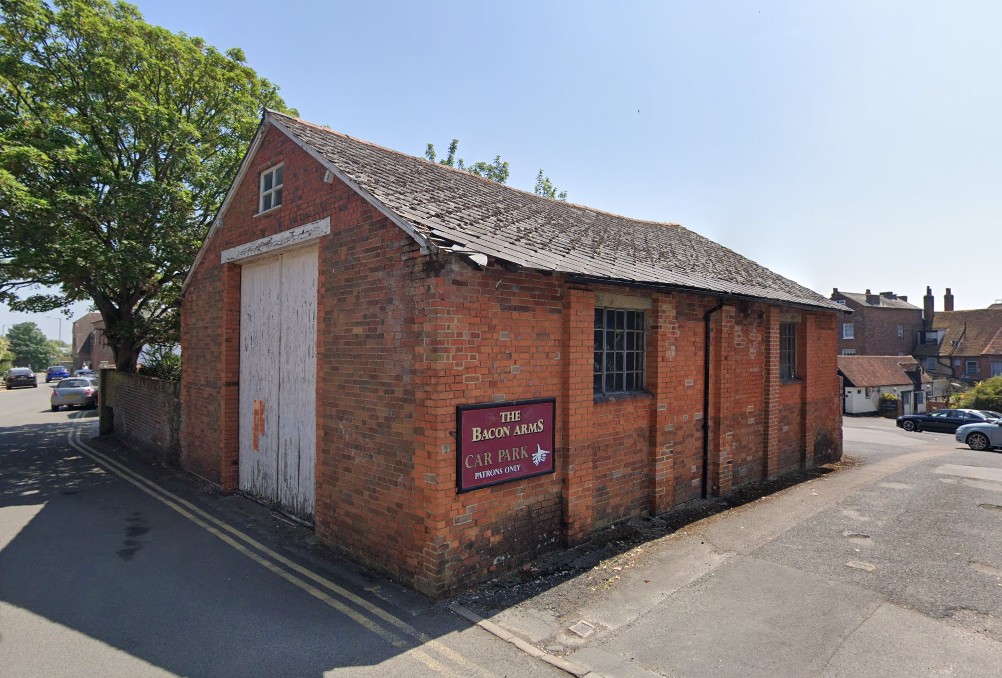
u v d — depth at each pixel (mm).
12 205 10031
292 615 4906
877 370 37562
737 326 9555
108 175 12125
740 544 6691
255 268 9031
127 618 4867
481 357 5500
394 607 5031
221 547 6707
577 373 6422
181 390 10953
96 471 11164
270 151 8180
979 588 5391
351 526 6273
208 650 4332
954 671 4004
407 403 5492
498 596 5246
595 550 6402
